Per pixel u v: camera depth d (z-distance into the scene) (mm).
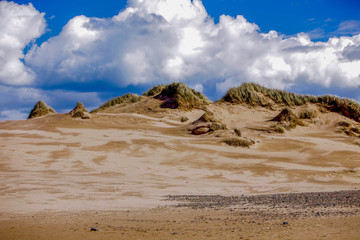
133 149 41219
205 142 45906
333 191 20328
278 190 22328
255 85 86250
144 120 71750
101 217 11727
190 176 29375
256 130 58875
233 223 10008
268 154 40469
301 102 78812
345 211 11391
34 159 34500
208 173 30812
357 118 70812
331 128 64938
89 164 33656
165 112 83750
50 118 66250
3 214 12445
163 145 43438
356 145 51656
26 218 11391
